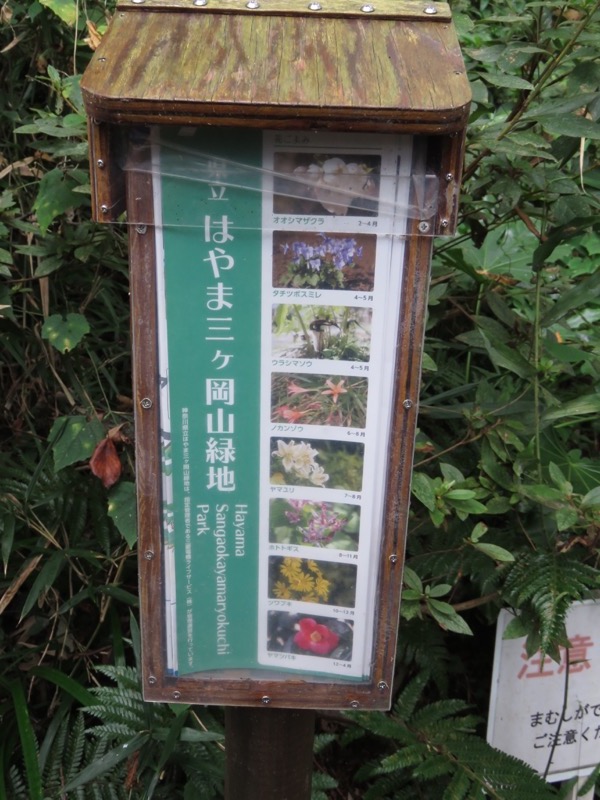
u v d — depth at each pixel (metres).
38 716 1.71
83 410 1.66
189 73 0.92
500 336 1.65
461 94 0.90
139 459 1.05
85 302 1.69
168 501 1.08
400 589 1.11
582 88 1.36
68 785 1.41
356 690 1.17
